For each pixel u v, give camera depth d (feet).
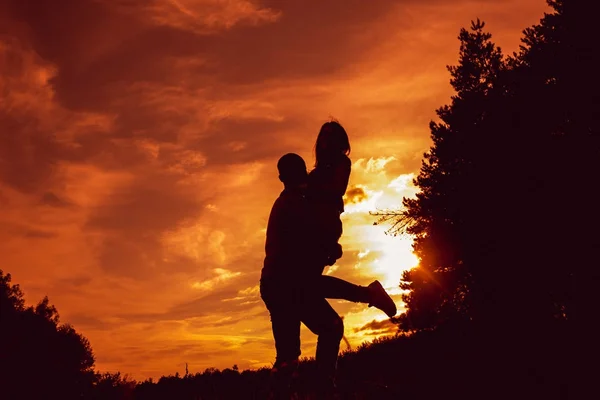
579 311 52.80
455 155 71.92
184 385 40.04
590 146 62.08
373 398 22.68
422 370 37.58
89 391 30.30
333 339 17.98
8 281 50.06
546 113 65.31
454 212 69.21
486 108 71.87
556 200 61.31
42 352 32.42
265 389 18.15
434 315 71.05
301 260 17.53
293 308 17.67
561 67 65.87
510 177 64.80
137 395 36.70
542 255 60.75
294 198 17.88
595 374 30.63
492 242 64.64
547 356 36.68
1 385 29.27
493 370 33.78
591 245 58.75
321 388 18.69
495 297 62.18
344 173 18.11
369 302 18.07
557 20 68.08
